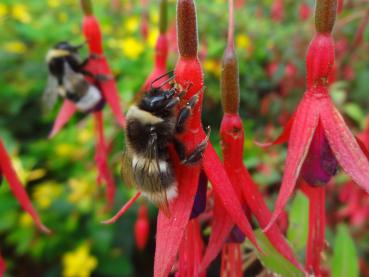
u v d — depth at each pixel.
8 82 0.14
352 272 0.06
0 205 0.12
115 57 0.13
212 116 0.13
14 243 0.13
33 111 0.14
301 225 0.06
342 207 0.10
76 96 0.07
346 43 0.10
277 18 0.15
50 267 0.13
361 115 0.10
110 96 0.07
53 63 0.07
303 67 0.12
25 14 0.15
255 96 0.13
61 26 0.14
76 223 0.12
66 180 0.13
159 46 0.06
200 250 0.05
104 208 0.11
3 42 0.14
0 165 0.05
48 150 0.13
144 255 0.13
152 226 0.12
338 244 0.06
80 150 0.12
